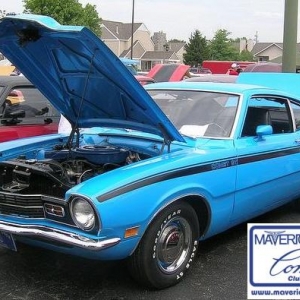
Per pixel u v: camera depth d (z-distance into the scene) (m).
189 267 3.95
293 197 5.23
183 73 15.84
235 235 4.94
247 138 4.36
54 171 3.66
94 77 3.86
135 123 4.23
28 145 4.40
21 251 4.40
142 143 4.26
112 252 3.24
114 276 3.91
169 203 3.50
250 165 4.26
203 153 3.85
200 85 4.84
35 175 3.64
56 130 6.84
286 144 4.77
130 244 3.30
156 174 3.41
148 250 3.46
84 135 4.73
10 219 3.50
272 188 4.64
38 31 3.50
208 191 3.82
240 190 4.19
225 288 3.79
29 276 3.90
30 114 6.65
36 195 3.37
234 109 4.39
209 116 4.41
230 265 4.21
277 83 7.93
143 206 3.29
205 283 3.86
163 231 3.57
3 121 6.34
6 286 3.73
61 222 3.28
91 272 3.99
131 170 3.38
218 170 3.91
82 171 3.88
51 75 4.14
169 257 3.67
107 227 3.12
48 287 3.72
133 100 3.83
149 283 3.60
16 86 6.58
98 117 4.48
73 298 3.55
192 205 3.88
